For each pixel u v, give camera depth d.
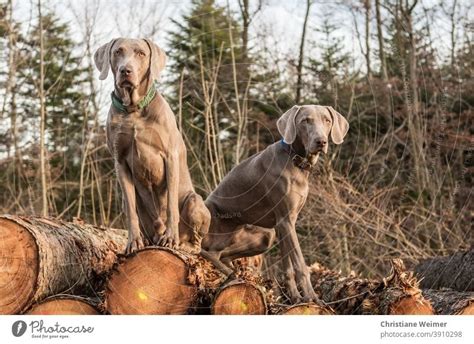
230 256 6.26
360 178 9.54
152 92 5.12
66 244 5.02
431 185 8.48
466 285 6.44
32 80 11.34
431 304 5.11
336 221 8.23
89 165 10.62
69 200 10.69
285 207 5.60
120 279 4.58
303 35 9.20
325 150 5.38
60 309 4.54
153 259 4.59
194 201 5.44
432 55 10.21
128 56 5.02
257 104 9.47
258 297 4.61
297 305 4.75
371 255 8.48
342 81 10.18
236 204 5.98
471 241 8.08
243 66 9.12
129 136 5.09
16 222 4.62
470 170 8.25
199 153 9.37
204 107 9.17
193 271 4.59
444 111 8.95
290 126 5.51
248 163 5.94
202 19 8.77
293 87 9.30
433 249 8.41
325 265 8.73
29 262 4.57
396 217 9.29
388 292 5.06
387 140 10.02
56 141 11.20
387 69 10.91
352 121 10.05
